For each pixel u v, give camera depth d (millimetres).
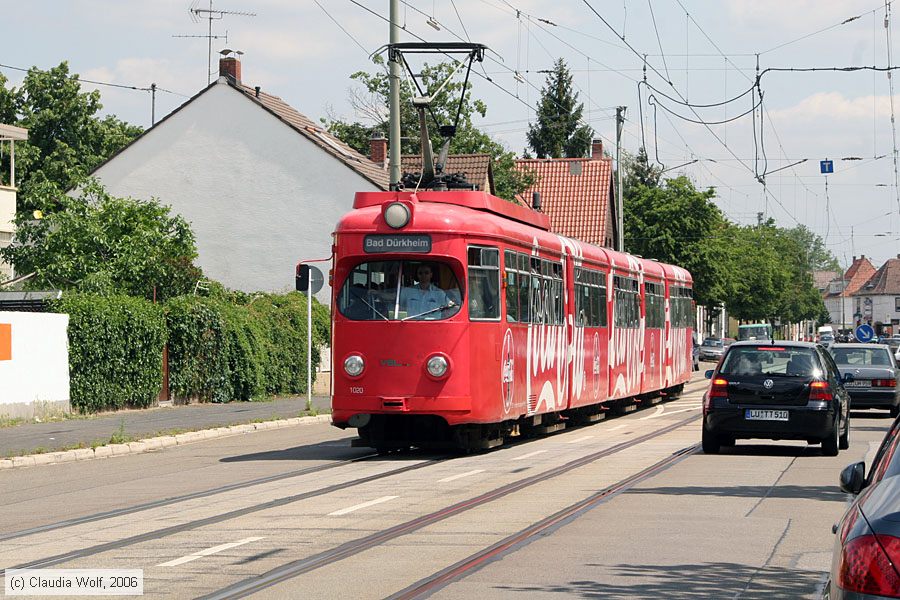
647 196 86062
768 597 10008
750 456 22516
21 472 21438
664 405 42031
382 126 77438
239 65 63750
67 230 41781
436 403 22062
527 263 25688
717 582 10633
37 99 77812
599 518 14492
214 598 9898
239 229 60312
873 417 36062
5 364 29734
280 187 60094
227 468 21109
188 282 43812
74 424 29703
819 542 12758
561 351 28438
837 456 22531
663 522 14172
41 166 76500
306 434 29391
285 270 59969
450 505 15625
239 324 39312
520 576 10898
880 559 6270
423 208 22703
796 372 22531
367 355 22328
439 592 10188
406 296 22438
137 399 34875
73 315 32312
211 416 32688
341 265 22781
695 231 85062
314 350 44938
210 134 60500
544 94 121625
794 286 143625
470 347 22422
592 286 32000
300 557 11820
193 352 37438
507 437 26484
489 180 68312
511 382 24141
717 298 85938
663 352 42562
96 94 78812
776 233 143875
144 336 34875
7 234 56781
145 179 60969
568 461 21516
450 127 29844
